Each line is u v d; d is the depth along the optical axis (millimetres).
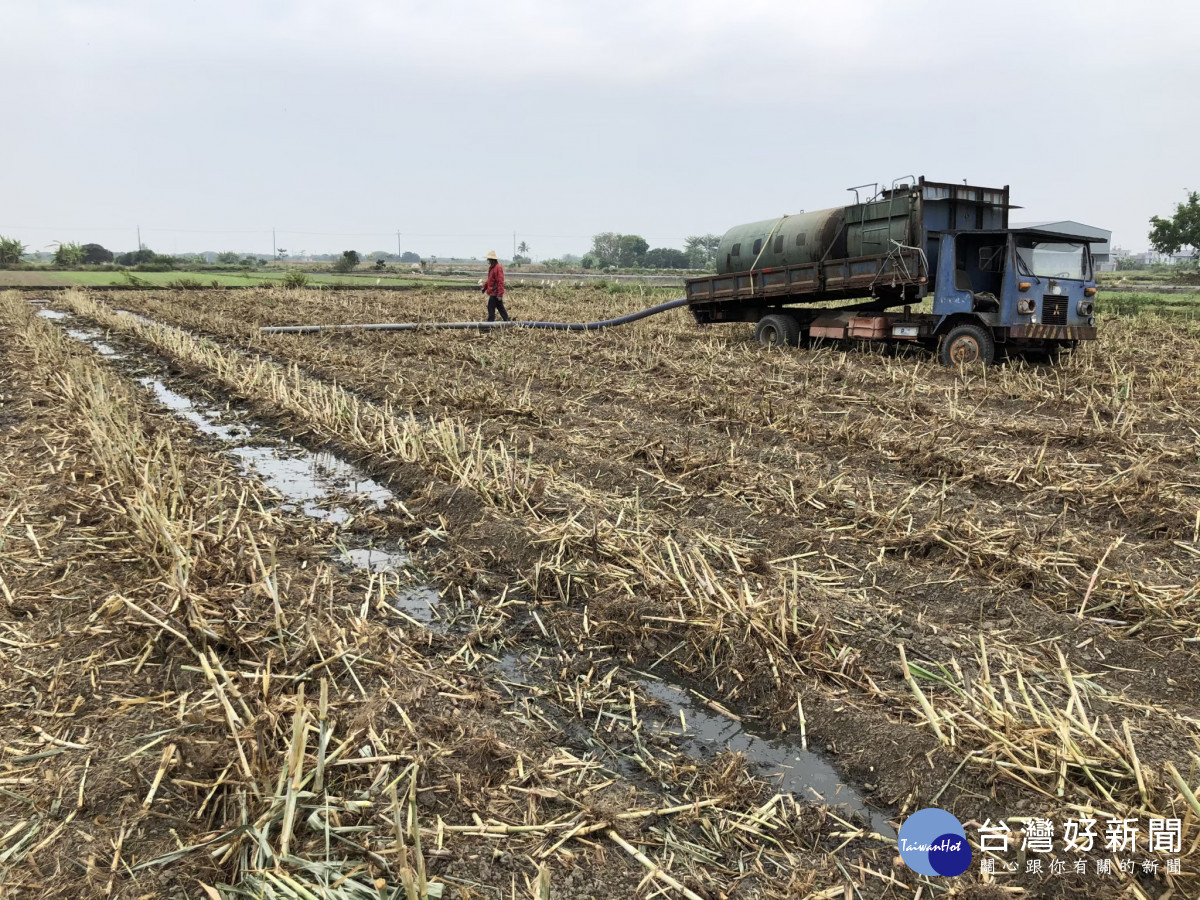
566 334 18312
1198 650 4488
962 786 3453
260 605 4785
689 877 3045
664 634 4781
